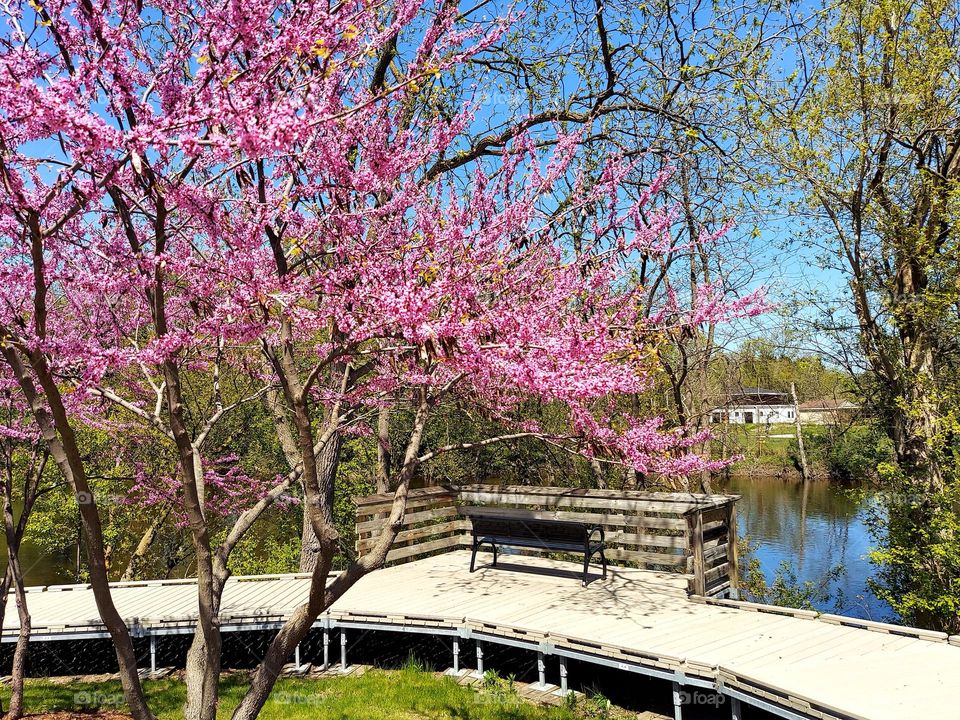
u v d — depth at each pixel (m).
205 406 11.43
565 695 5.88
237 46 3.22
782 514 18.20
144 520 13.77
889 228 9.15
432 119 4.99
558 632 5.95
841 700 4.28
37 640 7.13
